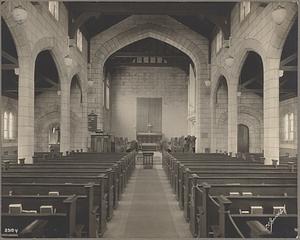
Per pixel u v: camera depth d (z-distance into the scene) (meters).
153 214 10.91
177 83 42.72
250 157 19.56
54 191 7.77
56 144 28.52
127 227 9.38
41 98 28.05
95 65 28.31
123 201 13.08
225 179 8.59
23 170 10.26
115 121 42.25
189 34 28.80
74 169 10.80
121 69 42.59
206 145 28.64
